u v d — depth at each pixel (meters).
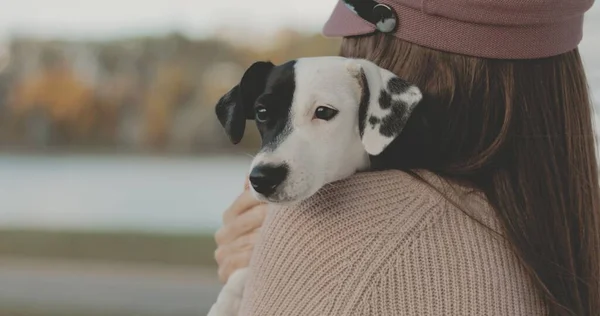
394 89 1.33
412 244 1.29
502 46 1.37
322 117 1.33
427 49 1.41
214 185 14.27
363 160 1.40
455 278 1.28
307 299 1.31
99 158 20.95
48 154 22.83
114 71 23.77
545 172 1.40
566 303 1.38
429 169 1.41
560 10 1.37
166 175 16.16
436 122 1.40
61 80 24.58
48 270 8.75
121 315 6.80
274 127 1.35
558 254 1.39
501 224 1.34
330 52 18.94
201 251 9.36
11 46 24.88
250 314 1.37
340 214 1.34
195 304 7.21
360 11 1.47
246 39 21.69
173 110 22.48
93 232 10.41
